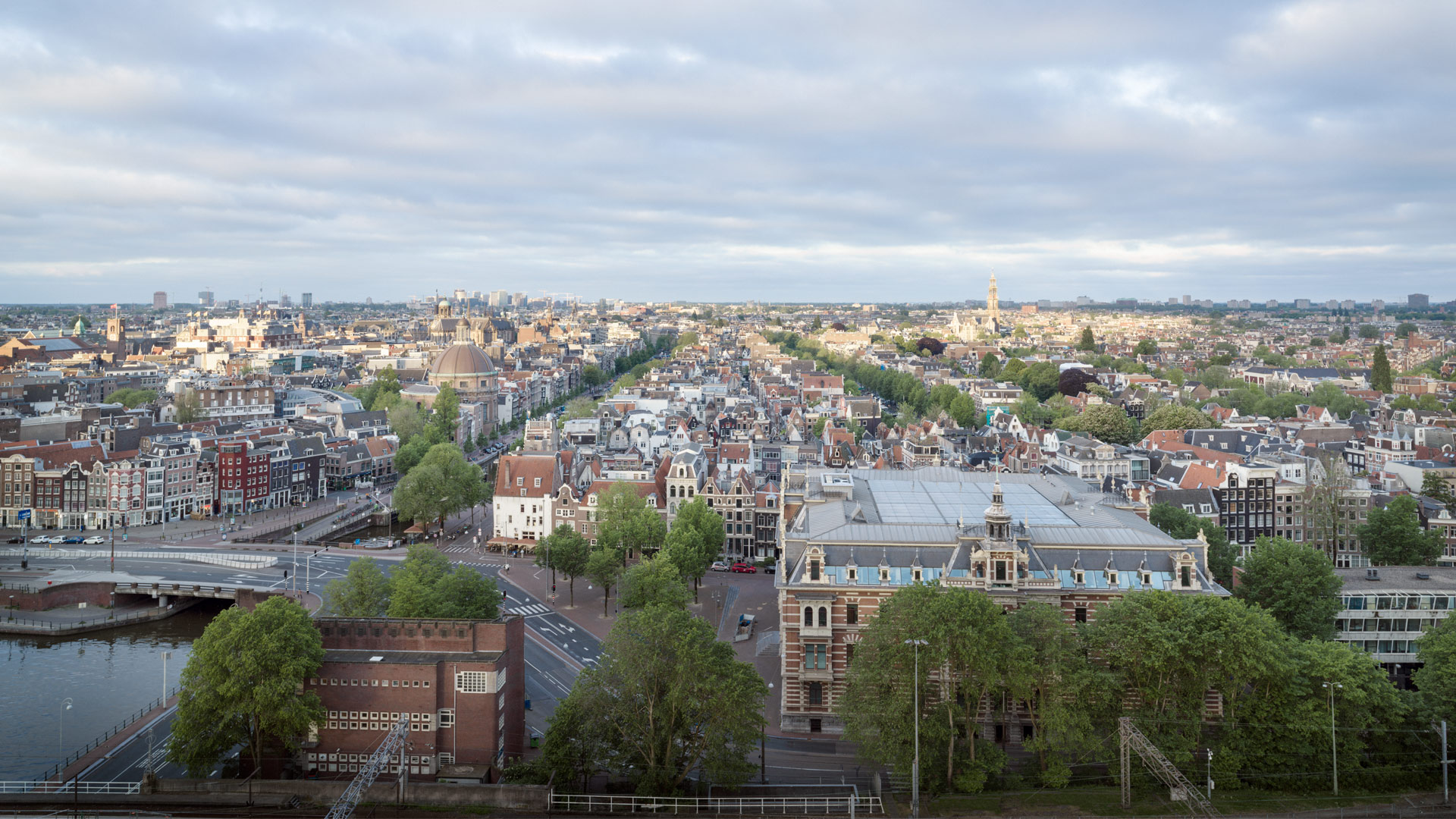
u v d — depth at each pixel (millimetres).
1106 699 140125
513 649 153500
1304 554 188250
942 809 135625
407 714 144875
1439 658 149750
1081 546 167625
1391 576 196000
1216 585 166125
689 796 139625
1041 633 144875
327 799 139125
